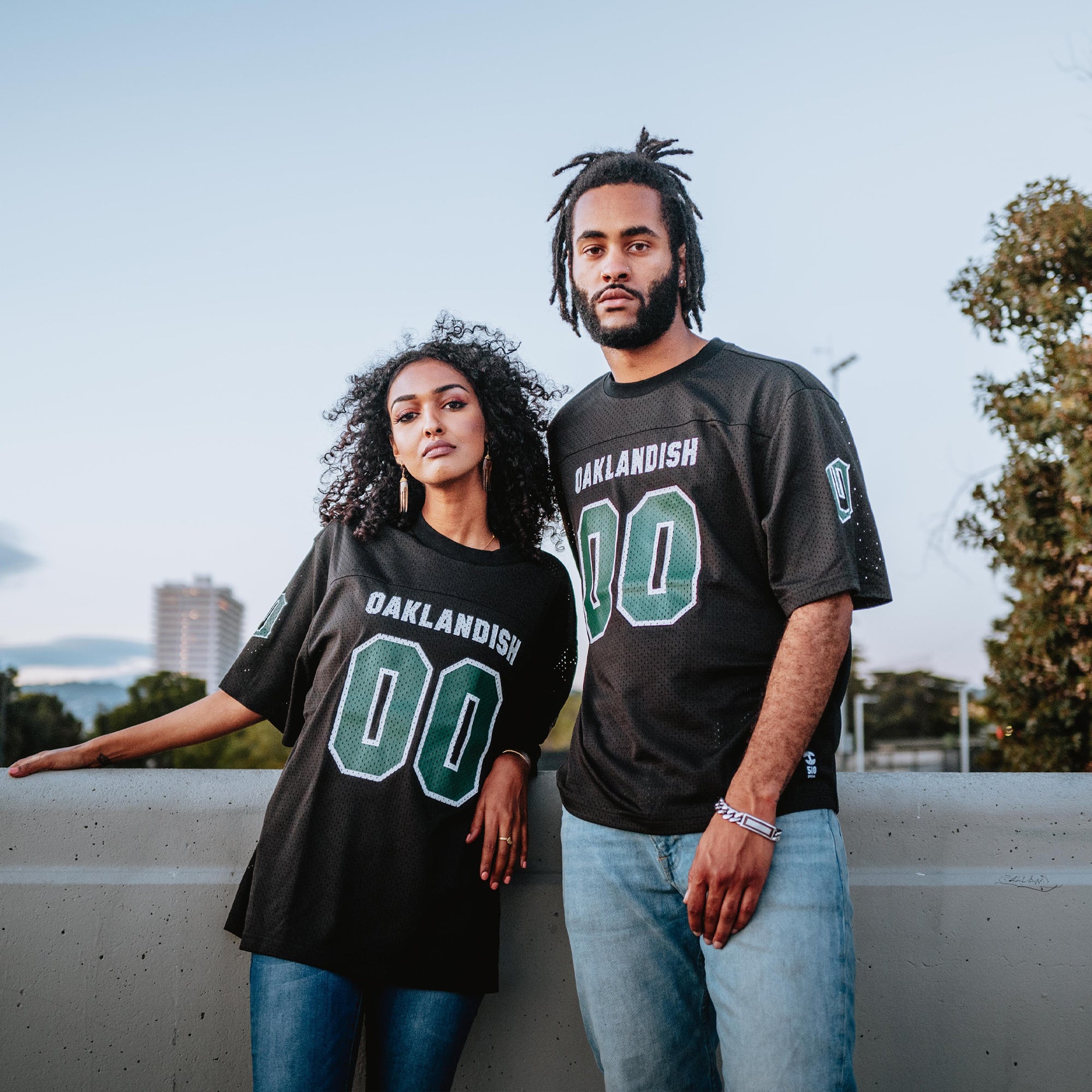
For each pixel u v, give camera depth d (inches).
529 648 67.1
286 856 60.6
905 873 70.2
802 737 53.8
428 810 61.6
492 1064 68.8
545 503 75.0
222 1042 68.1
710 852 52.9
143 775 71.9
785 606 56.7
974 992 69.1
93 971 68.7
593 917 58.2
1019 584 223.6
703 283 71.6
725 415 60.4
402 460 68.9
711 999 55.9
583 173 68.8
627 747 58.7
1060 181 212.2
